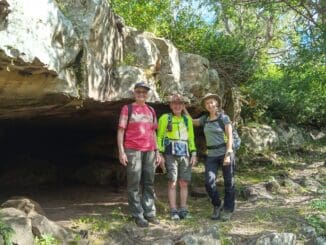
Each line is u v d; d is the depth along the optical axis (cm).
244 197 675
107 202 638
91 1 525
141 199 571
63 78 470
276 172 913
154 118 530
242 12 1115
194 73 699
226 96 877
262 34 1198
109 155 852
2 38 393
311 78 885
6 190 721
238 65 888
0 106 502
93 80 520
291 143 1250
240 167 957
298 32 852
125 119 508
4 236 391
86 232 472
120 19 607
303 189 732
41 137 870
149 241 470
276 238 467
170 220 537
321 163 1056
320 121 1420
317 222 527
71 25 486
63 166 833
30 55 409
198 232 470
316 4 867
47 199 655
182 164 547
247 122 1185
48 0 446
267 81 950
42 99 494
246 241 477
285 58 909
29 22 415
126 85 585
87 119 707
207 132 546
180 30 928
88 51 512
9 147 838
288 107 1280
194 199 666
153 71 639
